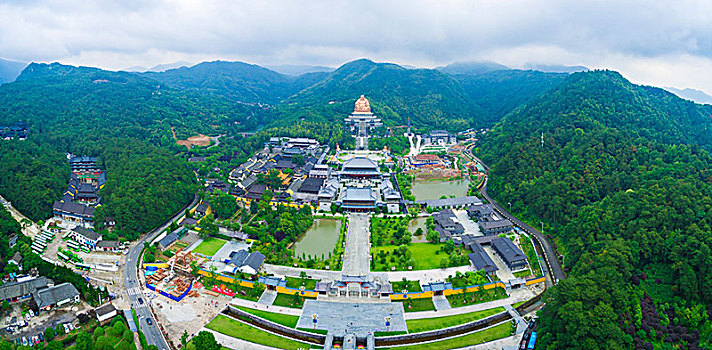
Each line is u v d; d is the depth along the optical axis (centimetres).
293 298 15075
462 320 13888
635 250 15238
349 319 13912
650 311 13088
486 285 15612
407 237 19375
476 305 14750
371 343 12650
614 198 18850
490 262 16788
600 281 13100
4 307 13538
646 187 19212
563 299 12644
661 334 12275
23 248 16988
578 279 13275
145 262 17388
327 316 14062
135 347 11850
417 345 12788
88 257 17912
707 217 15662
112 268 16838
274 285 15450
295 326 13550
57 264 17012
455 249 18588
